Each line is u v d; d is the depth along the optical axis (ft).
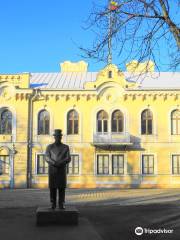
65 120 144.05
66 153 49.37
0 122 144.05
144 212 70.08
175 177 140.46
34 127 144.05
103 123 143.74
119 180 140.46
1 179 140.56
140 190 126.52
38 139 143.43
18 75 145.48
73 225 47.06
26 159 141.79
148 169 141.28
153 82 152.25
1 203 87.45
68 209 48.57
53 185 48.55
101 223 57.11
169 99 143.84
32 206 81.35
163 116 143.23
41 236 41.16
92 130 143.43
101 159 142.10
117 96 144.56
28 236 41.22
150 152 141.90
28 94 144.25
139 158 141.49
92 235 41.60
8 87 144.87
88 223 48.91
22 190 129.80
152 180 140.26
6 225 49.08
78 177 140.87
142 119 143.84
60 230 44.16
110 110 143.84
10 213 67.72
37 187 140.67
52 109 144.66
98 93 143.84
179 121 143.23
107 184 140.46
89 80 158.71
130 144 139.85
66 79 160.25
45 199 96.37
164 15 37.22
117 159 141.90
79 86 150.30
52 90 144.15
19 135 142.92
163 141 142.20
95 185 140.46
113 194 109.81
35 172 141.49
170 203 86.33
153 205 82.28
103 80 144.15
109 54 39.45
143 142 142.10
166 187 139.95
